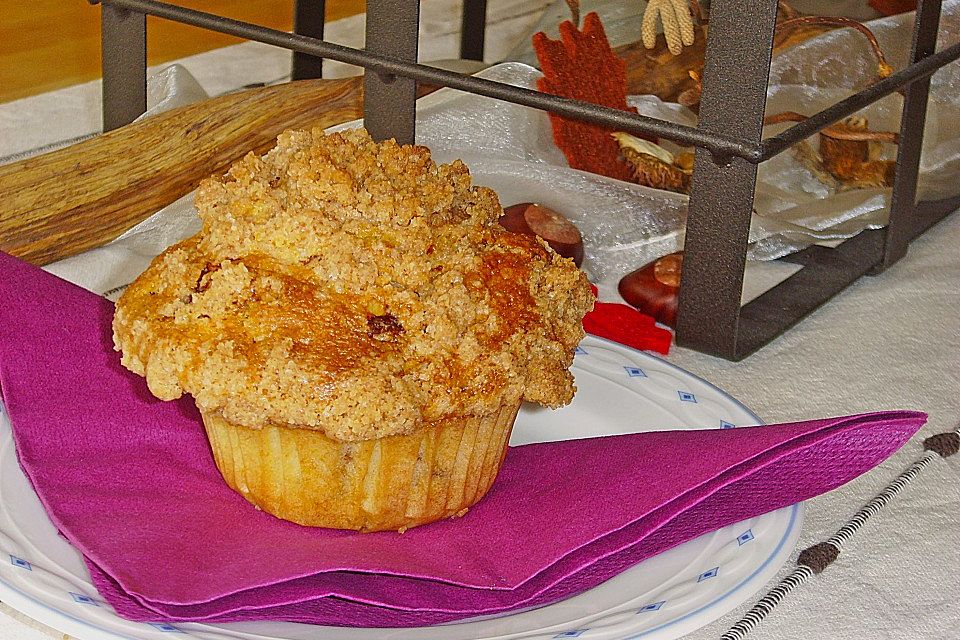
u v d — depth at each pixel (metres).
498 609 0.39
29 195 0.56
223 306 0.41
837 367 0.54
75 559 0.40
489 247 0.43
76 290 0.46
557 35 0.74
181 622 0.38
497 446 0.43
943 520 0.46
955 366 0.55
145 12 0.63
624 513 0.41
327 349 0.40
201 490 0.43
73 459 0.43
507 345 0.42
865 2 0.67
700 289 0.53
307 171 0.42
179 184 0.60
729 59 0.50
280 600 0.38
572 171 0.64
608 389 0.48
